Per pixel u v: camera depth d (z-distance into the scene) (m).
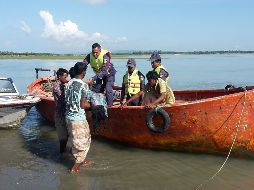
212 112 3.98
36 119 6.67
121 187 3.47
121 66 28.27
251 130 3.94
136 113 4.35
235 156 4.14
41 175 3.78
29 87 7.00
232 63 36.25
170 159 4.21
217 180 3.58
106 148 4.67
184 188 3.42
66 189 3.43
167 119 4.16
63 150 4.54
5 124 5.55
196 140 4.15
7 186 3.49
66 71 4.31
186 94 6.12
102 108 4.52
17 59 55.22
